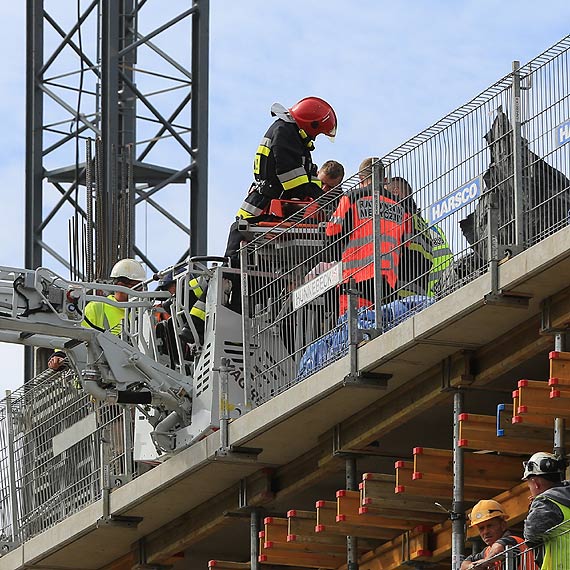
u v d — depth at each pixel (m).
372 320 43.09
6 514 54.38
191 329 47.50
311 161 49.59
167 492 49.16
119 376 47.38
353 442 44.94
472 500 42.12
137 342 49.44
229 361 46.88
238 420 46.09
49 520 53.47
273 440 45.97
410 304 42.06
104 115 62.12
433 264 41.53
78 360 47.75
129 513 50.78
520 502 41.47
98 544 52.78
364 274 43.41
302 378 44.81
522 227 39.31
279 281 46.03
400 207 42.34
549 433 40.53
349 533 44.72
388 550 45.16
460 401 42.06
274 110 49.34
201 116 63.66
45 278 46.94
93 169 62.47
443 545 43.62
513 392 39.44
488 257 39.62
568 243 37.56
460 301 39.94
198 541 51.53
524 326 40.53
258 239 46.38
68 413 52.62
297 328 45.34
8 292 46.78
